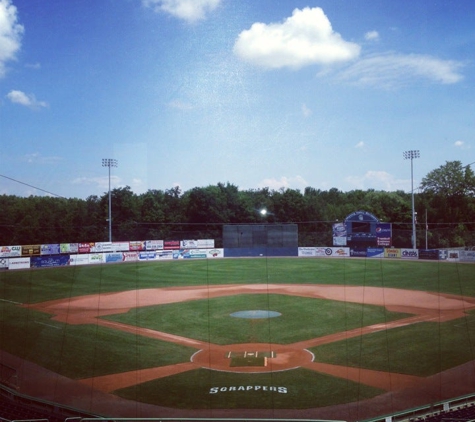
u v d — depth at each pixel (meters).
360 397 19.00
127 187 80.25
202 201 84.50
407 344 26.09
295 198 89.56
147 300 40.22
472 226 85.69
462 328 29.47
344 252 72.00
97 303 39.06
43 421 15.97
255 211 88.06
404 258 68.25
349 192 110.31
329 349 25.28
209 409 18.00
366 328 29.67
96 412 17.88
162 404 18.53
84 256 66.06
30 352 25.62
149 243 73.38
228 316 33.47
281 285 47.62
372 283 47.81
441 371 21.91
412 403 18.38
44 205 77.44
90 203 80.06
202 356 24.38
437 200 88.62
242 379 21.05
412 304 37.09
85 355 24.95
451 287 44.81
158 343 26.95
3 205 75.31
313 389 19.81
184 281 51.03
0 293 43.84
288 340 27.11
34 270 59.31
